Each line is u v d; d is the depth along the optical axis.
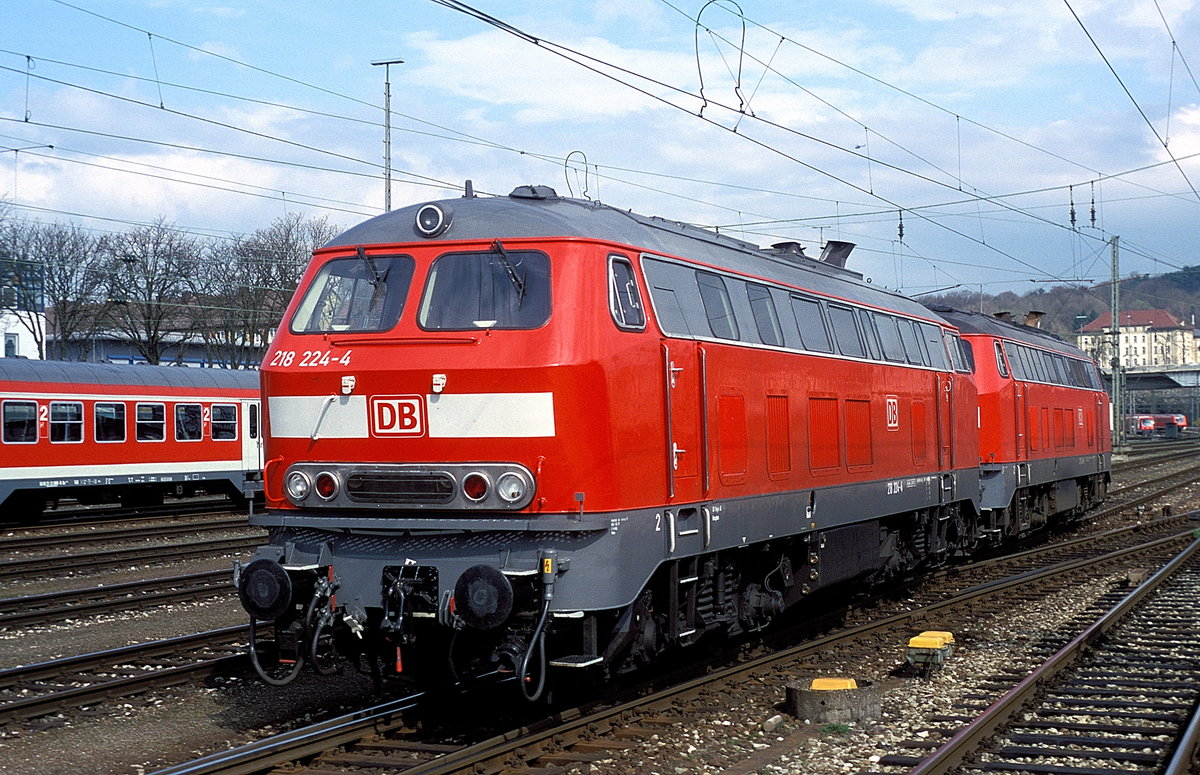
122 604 14.50
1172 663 11.47
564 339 8.40
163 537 23.62
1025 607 15.65
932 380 16.28
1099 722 9.23
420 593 8.38
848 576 13.55
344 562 8.67
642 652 9.27
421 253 8.98
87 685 10.30
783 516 11.40
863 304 14.29
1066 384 26.70
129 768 8.05
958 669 11.44
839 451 12.87
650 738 8.62
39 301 49.00
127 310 49.19
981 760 8.20
